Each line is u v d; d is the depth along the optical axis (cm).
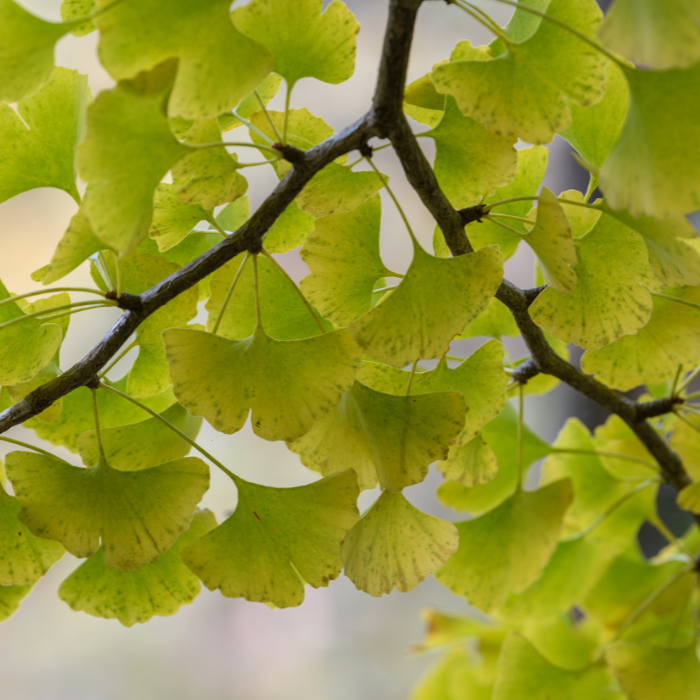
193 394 83
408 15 80
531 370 93
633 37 79
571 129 88
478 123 85
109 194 80
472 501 98
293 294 88
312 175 84
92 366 85
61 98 86
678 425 97
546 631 106
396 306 84
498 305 95
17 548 87
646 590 103
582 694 99
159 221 88
